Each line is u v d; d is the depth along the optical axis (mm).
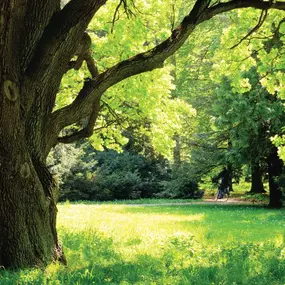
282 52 14578
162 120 16609
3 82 7242
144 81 14742
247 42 14578
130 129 17297
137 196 42781
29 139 8258
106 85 8812
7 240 7734
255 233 15023
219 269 7723
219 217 22141
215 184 34531
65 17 7910
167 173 44125
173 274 7543
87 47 9477
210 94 33688
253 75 25641
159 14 14703
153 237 12945
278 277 7617
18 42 7613
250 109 26016
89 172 40625
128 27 13773
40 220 8055
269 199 33719
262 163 31859
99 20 13984
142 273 7543
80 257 9180
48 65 7938
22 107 7785
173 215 23406
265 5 9391
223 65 15023
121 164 43938
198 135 31719
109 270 7762
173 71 43375
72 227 14953
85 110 8891
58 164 37500
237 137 27609
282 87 15328
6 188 7691
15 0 7086
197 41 40969
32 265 7805
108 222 18297
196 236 13789
